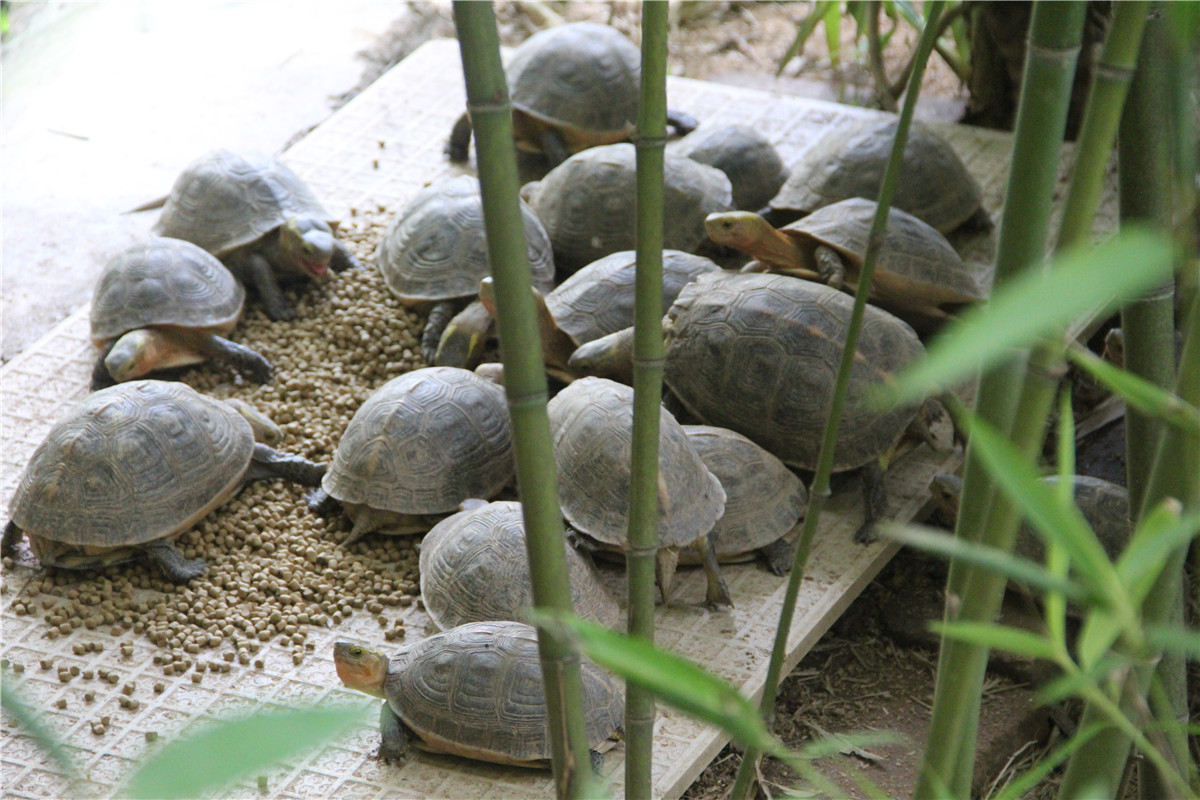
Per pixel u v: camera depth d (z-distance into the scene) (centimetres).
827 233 356
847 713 337
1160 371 299
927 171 369
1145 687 255
